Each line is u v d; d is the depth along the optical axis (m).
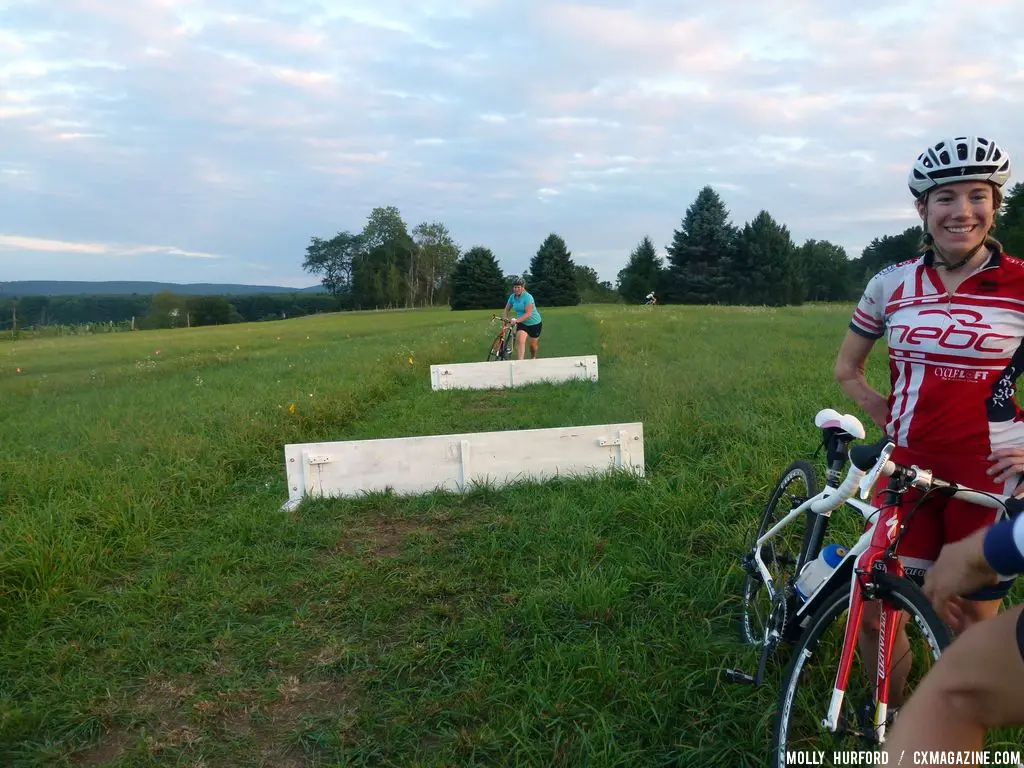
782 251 63.94
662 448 5.73
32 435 7.75
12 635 3.49
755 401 7.20
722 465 5.08
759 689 2.72
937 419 2.20
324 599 3.81
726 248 66.56
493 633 3.25
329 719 2.84
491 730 2.66
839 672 2.06
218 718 2.89
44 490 5.46
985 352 2.11
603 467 5.38
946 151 2.09
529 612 3.42
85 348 23.27
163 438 6.84
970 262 2.16
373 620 3.56
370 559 4.28
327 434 7.61
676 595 3.50
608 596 3.47
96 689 3.10
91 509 4.89
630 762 2.48
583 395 9.09
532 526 4.51
